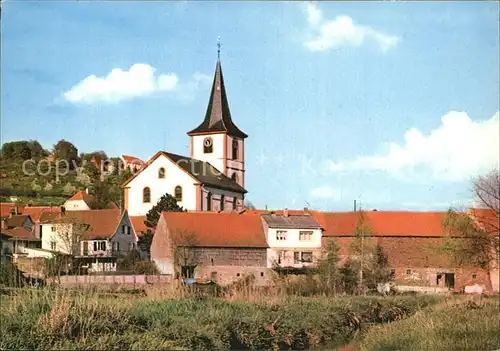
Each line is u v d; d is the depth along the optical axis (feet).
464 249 233.96
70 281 150.92
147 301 98.22
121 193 393.29
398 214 319.88
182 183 371.56
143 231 337.52
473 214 235.61
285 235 301.02
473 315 135.74
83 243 306.96
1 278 106.52
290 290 172.65
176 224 292.81
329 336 115.96
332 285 207.51
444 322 125.80
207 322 92.17
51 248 289.94
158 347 72.23
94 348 67.97
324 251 248.32
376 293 230.27
